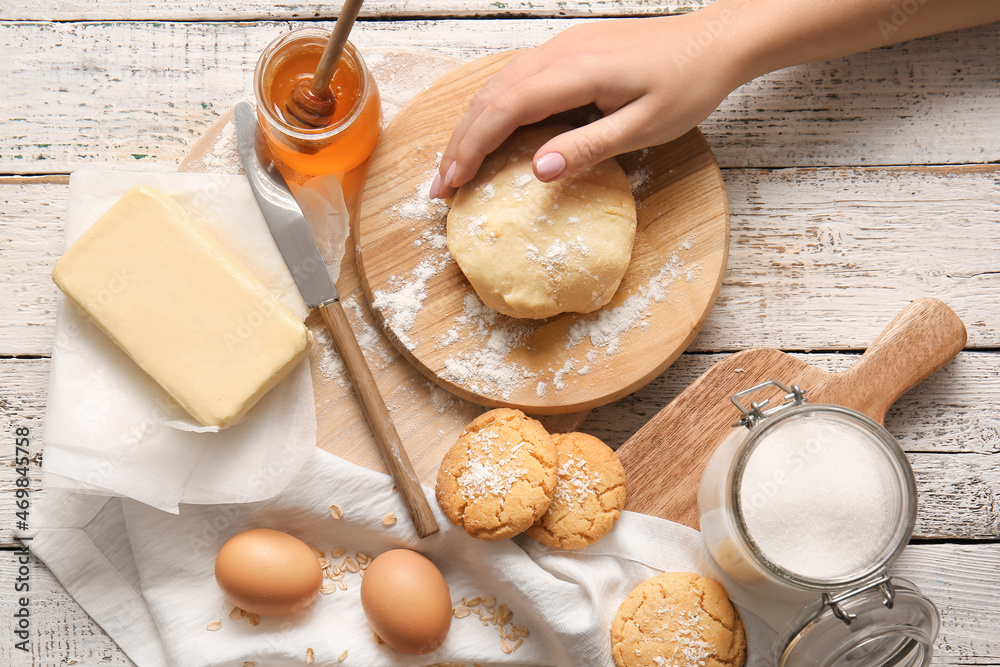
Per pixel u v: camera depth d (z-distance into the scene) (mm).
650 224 1142
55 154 1257
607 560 1089
